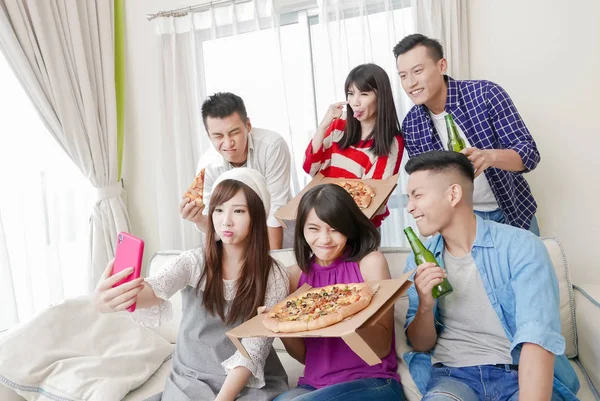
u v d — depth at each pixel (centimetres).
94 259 338
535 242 144
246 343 158
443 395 138
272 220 244
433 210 147
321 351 162
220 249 169
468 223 151
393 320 167
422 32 279
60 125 318
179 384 163
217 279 165
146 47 349
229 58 323
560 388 143
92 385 174
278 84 314
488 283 148
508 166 191
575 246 276
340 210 160
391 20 284
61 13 316
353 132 222
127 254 148
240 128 229
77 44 322
